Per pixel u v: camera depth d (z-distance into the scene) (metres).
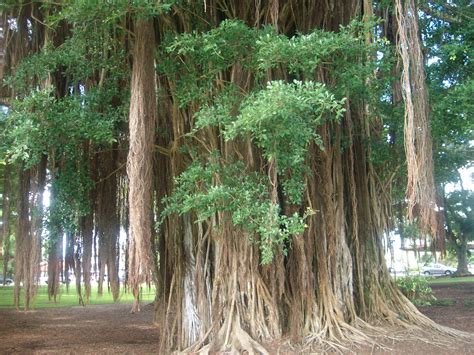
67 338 11.49
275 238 7.39
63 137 8.02
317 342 7.96
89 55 8.95
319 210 8.51
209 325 8.28
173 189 8.26
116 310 18.22
